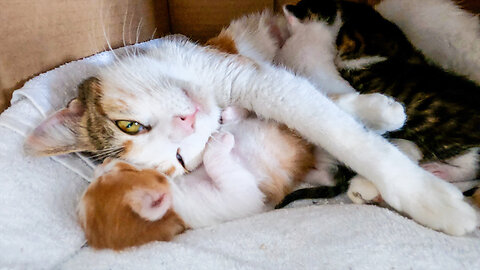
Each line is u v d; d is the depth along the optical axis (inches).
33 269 14.8
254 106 17.3
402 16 19.3
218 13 24.2
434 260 13.4
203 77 17.7
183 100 16.2
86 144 17.0
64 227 15.6
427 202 14.5
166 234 15.5
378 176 15.1
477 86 17.3
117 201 15.0
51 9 18.8
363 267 13.3
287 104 16.5
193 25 24.9
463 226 14.1
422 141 16.6
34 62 18.5
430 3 18.7
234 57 18.3
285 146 17.2
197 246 14.8
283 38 21.2
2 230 15.1
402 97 17.2
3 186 15.6
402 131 17.0
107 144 16.6
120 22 22.0
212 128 17.1
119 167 15.7
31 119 17.0
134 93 16.1
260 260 14.1
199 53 18.3
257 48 20.5
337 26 19.2
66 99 18.2
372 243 13.8
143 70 16.7
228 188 16.8
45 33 18.7
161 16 24.5
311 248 14.1
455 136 16.1
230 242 14.7
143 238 15.1
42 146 16.4
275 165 17.3
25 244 15.0
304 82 17.1
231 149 17.5
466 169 16.1
